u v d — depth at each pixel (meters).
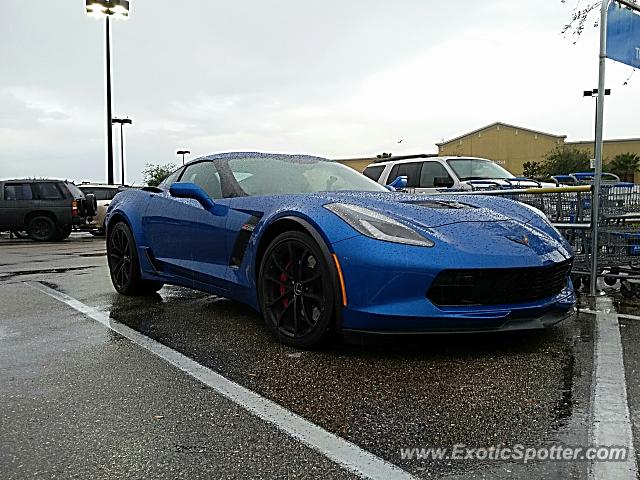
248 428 2.17
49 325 3.92
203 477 1.81
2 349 3.31
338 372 2.80
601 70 4.66
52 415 2.32
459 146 61.47
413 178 10.06
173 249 4.43
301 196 3.46
